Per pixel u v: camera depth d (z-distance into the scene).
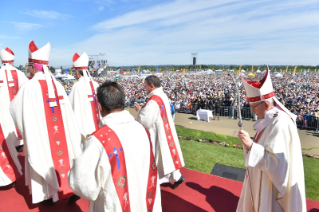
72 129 3.78
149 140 2.18
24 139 3.47
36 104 3.38
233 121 15.59
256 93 2.55
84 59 4.96
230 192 4.36
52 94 3.52
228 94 25.02
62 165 3.63
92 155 1.79
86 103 4.89
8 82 5.76
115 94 2.00
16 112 3.33
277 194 2.40
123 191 1.90
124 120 2.02
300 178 2.39
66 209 3.73
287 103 20.48
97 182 1.84
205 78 70.06
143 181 2.04
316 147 9.71
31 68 3.64
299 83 49.47
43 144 3.44
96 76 56.62
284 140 2.26
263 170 2.25
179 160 4.35
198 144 8.03
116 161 1.86
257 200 2.46
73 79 43.34
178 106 20.41
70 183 1.82
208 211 3.75
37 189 3.42
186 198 4.13
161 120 4.19
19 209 3.69
